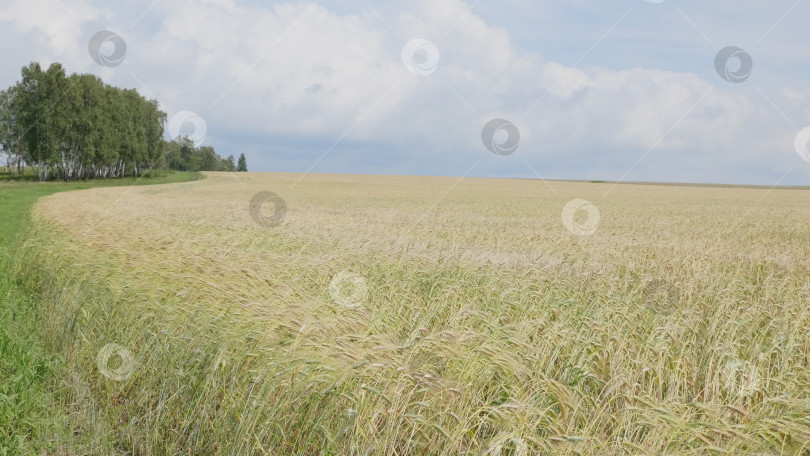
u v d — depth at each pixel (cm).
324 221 2483
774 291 900
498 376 435
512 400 384
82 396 573
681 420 350
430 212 3531
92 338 699
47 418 521
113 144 8519
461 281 860
